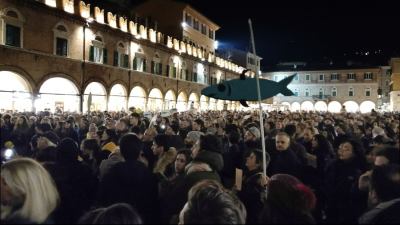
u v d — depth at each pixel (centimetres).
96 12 3350
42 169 340
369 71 7781
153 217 506
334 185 598
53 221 351
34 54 2725
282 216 361
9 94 2681
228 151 841
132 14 4378
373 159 579
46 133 871
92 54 3297
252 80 641
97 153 791
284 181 383
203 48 5944
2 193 334
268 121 1463
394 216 405
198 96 5359
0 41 2473
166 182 572
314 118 1931
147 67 4106
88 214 327
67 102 3156
